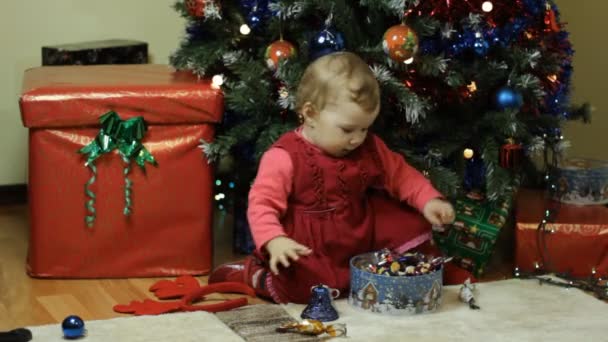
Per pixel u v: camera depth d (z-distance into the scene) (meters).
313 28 2.21
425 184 2.04
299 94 1.95
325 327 1.75
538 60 2.27
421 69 2.11
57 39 2.87
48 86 2.09
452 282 2.08
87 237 2.12
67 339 1.71
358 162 1.99
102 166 2.10
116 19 2.92
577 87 3.04
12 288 2.08
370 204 2.05
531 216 2.23
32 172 2.10
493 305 1.92
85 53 2.72
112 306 1.98
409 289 1.84
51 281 2.13
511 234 2.55
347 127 1.89
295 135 1.99
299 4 2.08
